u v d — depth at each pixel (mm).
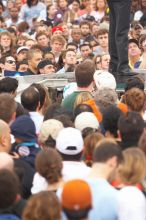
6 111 17125
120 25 23156
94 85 21141
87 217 11664
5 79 20438
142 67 28031
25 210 11539
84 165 14844
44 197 11555
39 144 16297
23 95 18562
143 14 39812
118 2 22969
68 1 43562
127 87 20484
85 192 11609
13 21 43156
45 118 18094
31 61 27312
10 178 12125
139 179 13508
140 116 15625
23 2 43438
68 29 36844
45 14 42031
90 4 41844
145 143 14828
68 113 18156
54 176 13781
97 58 27359
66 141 14812
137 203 13242
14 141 16281
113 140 15562
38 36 32656
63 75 25000
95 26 35812
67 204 11586
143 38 29281
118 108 16812
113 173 13898
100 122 17500
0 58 28766
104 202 12992
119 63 23453
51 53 28828
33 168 15680
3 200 12062
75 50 30312
